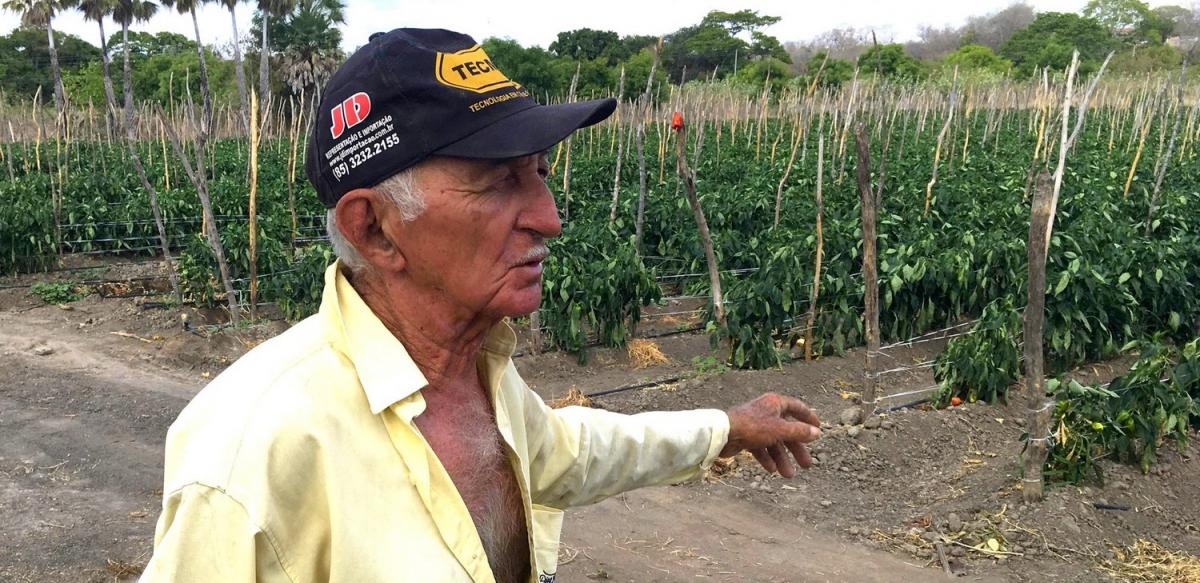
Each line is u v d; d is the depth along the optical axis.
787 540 5.55
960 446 6.93
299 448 1.21
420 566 1.25
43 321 10.75
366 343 1.32
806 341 8.75
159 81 47.66
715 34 52.41
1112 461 6.24
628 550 5.36
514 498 1.52
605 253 10.52
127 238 14.54
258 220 12.20
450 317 1.39
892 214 10.99
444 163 1.32
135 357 9.42
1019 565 5.25
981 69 50.50
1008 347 7.57
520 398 1.62
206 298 10.93
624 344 9.41
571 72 37.16
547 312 9.17
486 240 1.35
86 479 6.43
